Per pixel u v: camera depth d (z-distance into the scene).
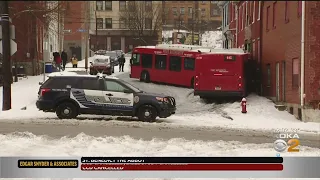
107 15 83.00
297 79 21.95
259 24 29.77
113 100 17.06
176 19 94.81
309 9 20.88
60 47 52.69
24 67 36.47
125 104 17.06
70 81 17.14
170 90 29.64
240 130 15.74
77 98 16.97
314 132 16.30
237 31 40.59
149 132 14.05
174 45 32.31
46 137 11.80
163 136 13.18
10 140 10.95
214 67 24.33
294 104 21.95
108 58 40.25
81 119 17.19
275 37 25.98
